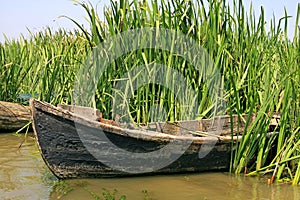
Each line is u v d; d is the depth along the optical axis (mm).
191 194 4156
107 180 4613
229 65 5559
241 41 5555
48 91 7348
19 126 7633
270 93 5207
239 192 4242
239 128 5457
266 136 4977
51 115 4254
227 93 5402
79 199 3902
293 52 4898
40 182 4414
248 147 4887
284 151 4648
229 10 5586
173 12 5512
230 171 4992
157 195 4105
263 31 5617
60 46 8406
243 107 5734
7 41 9914
